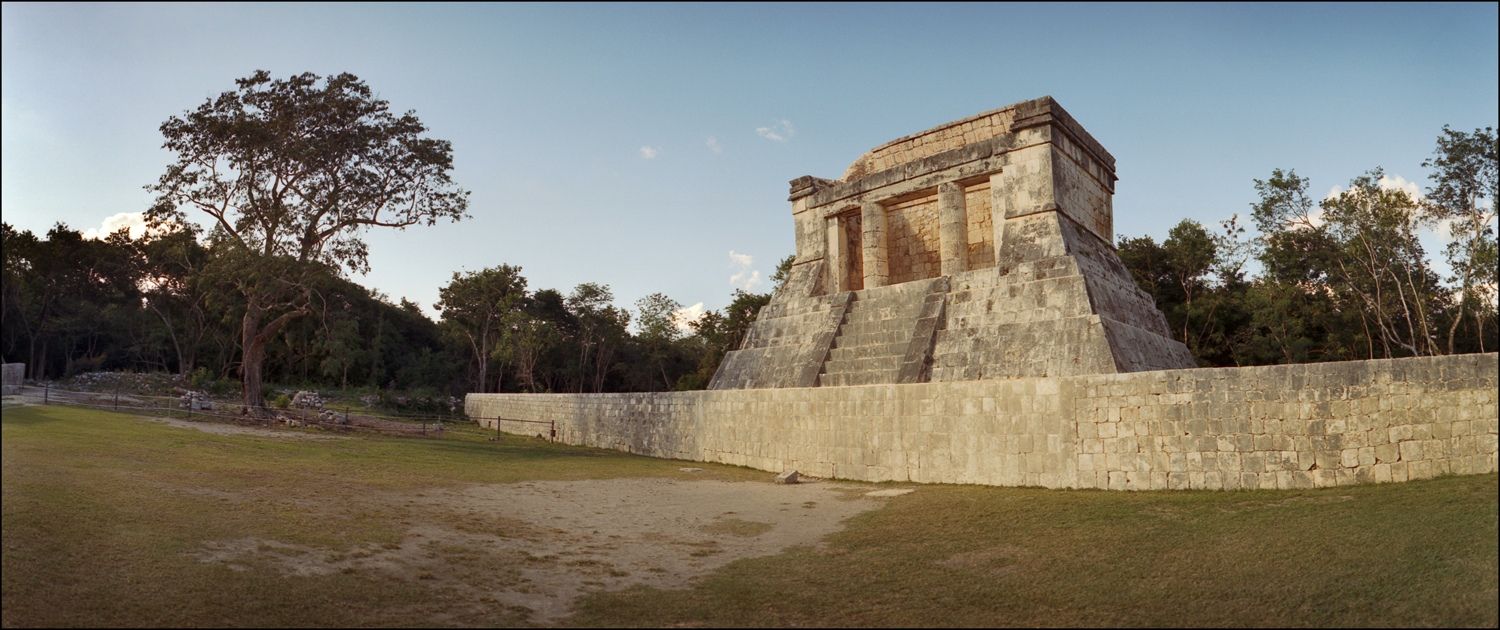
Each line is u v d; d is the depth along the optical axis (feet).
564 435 99.09
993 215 82.48
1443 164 99.50
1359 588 24.91
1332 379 39.27
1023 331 71.46
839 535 38.86
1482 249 95.45
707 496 50.96
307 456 59.41
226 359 176.55
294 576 27.76
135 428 63.26
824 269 95.61
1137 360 70.74
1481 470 35.83
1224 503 37.76
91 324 160.04
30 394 86.48
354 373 196.54
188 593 24.76
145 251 161.58
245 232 100.32
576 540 37.60
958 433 51.49
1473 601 22.91
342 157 104.68
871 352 81.30
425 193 110.42
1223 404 41.55
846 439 58.13
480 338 209.87
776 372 88.43
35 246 136.77
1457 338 112.98
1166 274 121.80
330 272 101.86
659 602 27.99
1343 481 38.22
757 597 28.63
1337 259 109.60
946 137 91.61
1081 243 79.92
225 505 36.96
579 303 220.64
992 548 34.09
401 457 64.39
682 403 75.46
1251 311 111.55
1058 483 46.19
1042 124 80.23
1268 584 26.20
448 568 30.96
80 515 31.40
